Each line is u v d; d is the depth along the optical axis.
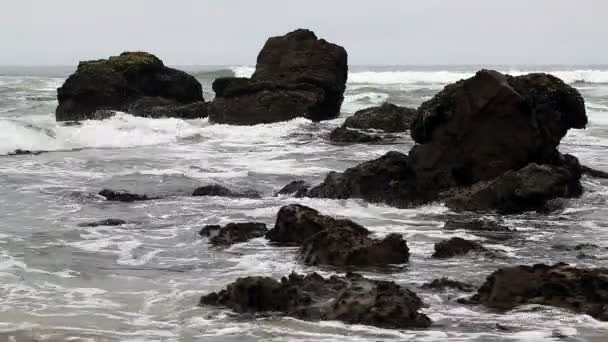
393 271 10.35
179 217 14.51
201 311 8.45
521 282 8.76
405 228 13.60
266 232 12.76
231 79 35.56
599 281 8.52
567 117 18.98
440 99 17.41
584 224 14.13
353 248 10.80
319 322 7.93
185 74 41.56
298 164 22.06
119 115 36.03
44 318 8.17
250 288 8.44
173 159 23.19
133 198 16.47
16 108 42.00
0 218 14.24
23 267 10.48
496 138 16.81
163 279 9.95
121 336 7.60
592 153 24.64
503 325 7.86
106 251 11.63
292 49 38.03
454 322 7.97
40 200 16.20
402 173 16.89
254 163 22.33
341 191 16.52
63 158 23.03
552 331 7.65
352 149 25.69
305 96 35.38
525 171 15.43
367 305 8.09
